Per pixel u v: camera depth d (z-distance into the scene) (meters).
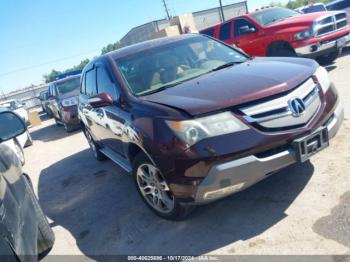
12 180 2.82
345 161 4.00
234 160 3.00
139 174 3.89
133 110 3.75
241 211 3.59
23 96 51.03
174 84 4.05
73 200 5.30
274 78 3.41
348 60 9.61
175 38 5.13
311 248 2.83
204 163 3.01
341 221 3.03
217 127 3.04
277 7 10.82
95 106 4.32
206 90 3.46
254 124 3.08
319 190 3.58
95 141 6.30
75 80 13.41
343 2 11.01
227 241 3.19
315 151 3.29
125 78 4.36
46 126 16.47
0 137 3.31
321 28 8.70
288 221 3.23
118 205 4.61
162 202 3.73
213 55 4.78
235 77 3.65
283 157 3.11
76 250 3.78
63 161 8.00
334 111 3.59
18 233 2.23
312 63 3.90
